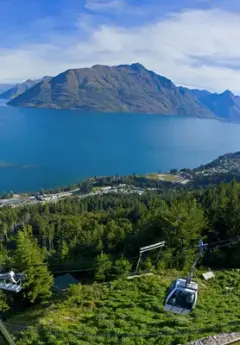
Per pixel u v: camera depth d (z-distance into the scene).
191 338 26.52
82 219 124.56
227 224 58.50
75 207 160.50
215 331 27.36
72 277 54.38
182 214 52.94
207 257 52.19
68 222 119.56
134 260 51.88
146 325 30.25
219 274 45.19
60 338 28.36
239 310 33.44
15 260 45.19
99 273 46.75
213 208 63.53
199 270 47.34
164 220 55.47
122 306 35.00
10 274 16.30
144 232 59.78
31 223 136.88
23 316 37.47
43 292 44.75
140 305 35.00
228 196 79.44
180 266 49.16
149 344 26.62
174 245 51.94
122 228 71.56
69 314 34.03
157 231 58.66
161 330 28.64
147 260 48.53
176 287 21.16
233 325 27.98
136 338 27.67
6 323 35.16
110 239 67.31
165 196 165.88
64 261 58.22
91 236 73.00
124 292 38.97
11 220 139.00
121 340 27.48
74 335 28.78
